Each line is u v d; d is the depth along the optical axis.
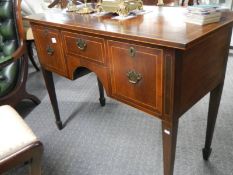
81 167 1.35
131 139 1.52
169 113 0.85
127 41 0.86
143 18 1.10
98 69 1.07
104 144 1.50
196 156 1.35
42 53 1.40
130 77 0.92
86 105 1.93
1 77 1.71
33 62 2.58
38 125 1.75
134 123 1.67
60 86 2.26
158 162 1.33
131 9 1.19
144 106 0.94
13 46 1.72
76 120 1.76
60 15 1.35
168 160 0.94
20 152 0.90
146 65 0.84
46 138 1.60
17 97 1.77
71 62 1.21
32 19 1.31
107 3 1.21
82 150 1.47
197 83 0.93
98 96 2.05
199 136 1.49
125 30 0.90
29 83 2.38
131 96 0.97
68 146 1.51
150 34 0.82
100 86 1.81
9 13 1.68
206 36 0.82
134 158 1.37
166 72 0.79
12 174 1.34
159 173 1.26
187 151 1.38
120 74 0.96
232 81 2.04
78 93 2.12
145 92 0.90
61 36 1.19
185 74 0.83
